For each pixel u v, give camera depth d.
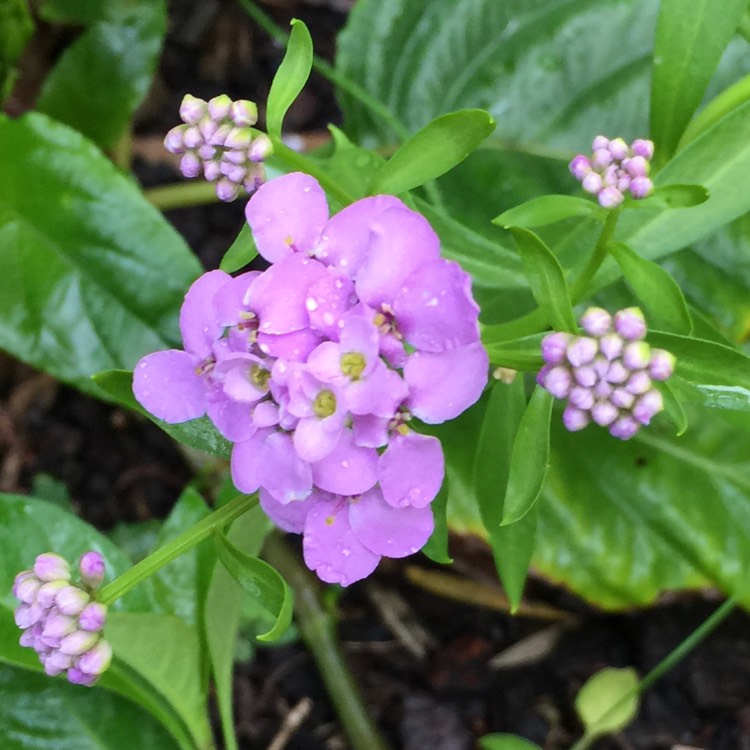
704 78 0.15
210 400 0.13
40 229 0.21
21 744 0.19
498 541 0.16
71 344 0.21
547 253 0.13
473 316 0.12
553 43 0.23
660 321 0.21
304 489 0.13
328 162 0.18
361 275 0.13
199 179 0.28
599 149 0.14
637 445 0.22
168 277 0.20
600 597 0.22
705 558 0.22
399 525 0.14
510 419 0.16
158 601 0.19
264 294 0.13
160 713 0.19
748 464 0.22
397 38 0.23
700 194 0.13
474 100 0.23
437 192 0.22
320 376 0.12
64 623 0.13
